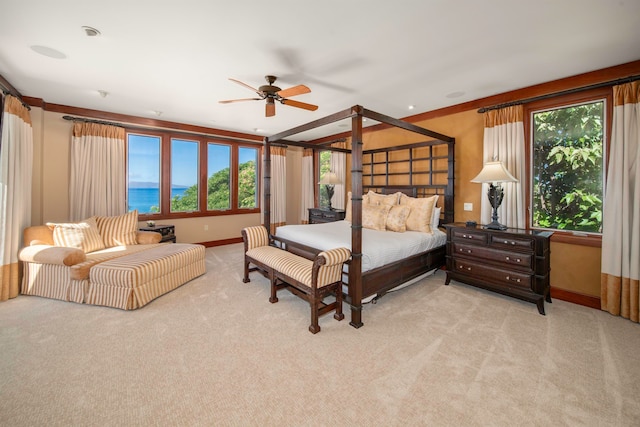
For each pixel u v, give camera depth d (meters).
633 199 2.55
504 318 2.60
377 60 2.59
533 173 3.30
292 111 4.28
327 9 1.86
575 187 3.03
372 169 4.95
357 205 2.45
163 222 5.16
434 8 1.85
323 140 6.51
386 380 1.75
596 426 1.41
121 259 3.03
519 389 1.67
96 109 4.27
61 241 3.27
